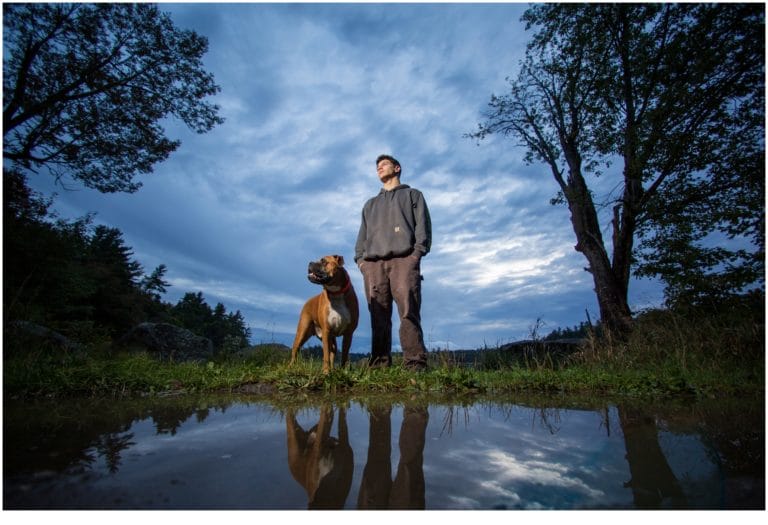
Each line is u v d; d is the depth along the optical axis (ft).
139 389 9.91
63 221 29.66
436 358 17.38
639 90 28.78
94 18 33.01
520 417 6.57
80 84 34.30
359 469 3.61
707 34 24.53
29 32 31.01
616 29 30.09
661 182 29.25
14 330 16.49
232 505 2.76
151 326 31.83
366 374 10.96
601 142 30.86
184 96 40.16
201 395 9.35
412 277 14.15
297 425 5.74
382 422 6.04
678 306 23.36
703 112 25.52
